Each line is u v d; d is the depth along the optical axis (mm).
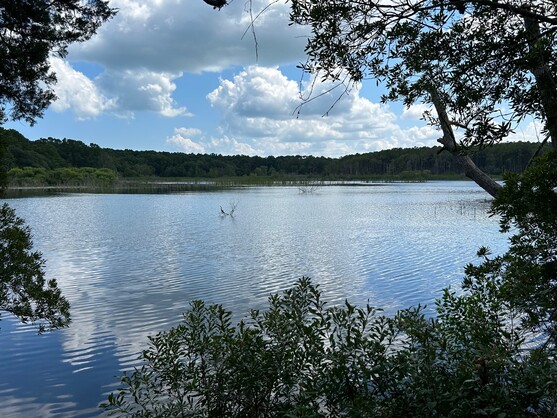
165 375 3854
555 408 2736
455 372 3193
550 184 3680
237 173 190125
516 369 2998
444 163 153250
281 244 24094
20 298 7320
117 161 164625
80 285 14984
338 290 13922
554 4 2908
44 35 8297
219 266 18188
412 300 12602
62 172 124312
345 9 2898
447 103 3178
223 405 3623
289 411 3023
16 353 9094
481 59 2916
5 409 6891
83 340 9820
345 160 176750
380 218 37469
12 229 7211
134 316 11523
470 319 4043
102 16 8961
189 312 4203
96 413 6742
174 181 152875
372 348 3463
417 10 2834
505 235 25734
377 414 2939
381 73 3176
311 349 3607
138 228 31969
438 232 28031
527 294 3611
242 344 3717
